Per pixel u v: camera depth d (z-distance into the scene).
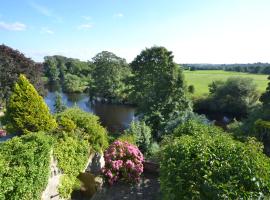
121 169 11.82
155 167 13.01
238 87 34.69
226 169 5.80
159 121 23.80
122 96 44.25
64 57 87.06
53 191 8.61
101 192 10.86
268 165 6.18
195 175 6.08
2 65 21.73
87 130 11.66
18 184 6.46
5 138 11.15
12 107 10.38
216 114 36.75
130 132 15.68
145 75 28.84
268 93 22.05
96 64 48.66
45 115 10.59
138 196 10.66
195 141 7.44
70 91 59.22
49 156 8.12
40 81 24.56
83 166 10.70
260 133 15.77
